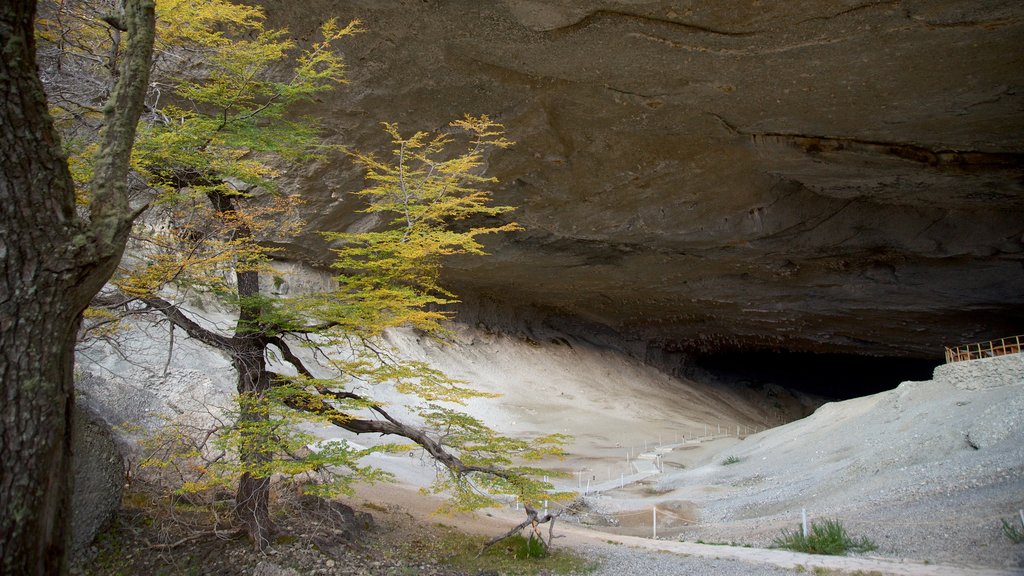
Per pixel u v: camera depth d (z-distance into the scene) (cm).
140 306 1022
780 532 1154
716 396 4366
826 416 2189
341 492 854
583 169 1970
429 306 2998
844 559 873
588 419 2970
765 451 2098
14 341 425
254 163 907
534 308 3747
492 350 3303
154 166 852
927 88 1417
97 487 853
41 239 443
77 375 1097
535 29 1302
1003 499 1002
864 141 1784
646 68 1417
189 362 1326
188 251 844
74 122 816
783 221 2305
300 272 2569
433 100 1609
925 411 1620
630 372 3919
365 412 2192
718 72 1408
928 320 3347
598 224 2338
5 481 411
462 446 1028
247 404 885
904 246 2414
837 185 2122
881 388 5209
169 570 830
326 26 1020
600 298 3559
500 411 2830
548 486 1034
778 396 4762
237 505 914
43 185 450
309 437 892
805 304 3269
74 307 461
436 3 1276
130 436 1060
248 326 942
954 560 822
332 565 871
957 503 1061
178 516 952
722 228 2369
